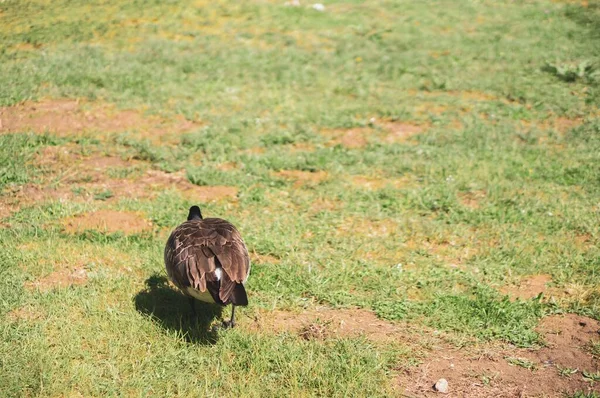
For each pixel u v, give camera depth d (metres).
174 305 16.48
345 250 19.83
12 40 42.03
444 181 25.09
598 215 22.20
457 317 16.33
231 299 13.24
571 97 34.31
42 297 16.28
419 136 29.62
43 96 32.34
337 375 13.88
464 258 19.64
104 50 40.75
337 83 36.88
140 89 34.22
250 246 19.73
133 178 25.08
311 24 47.97
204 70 38.06
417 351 15.05
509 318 16.30
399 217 22.27
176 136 29.03
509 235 20.94
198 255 13.86
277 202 23.23
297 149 28.45
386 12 51.69
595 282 18.19
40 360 13.62
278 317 16.28
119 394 13.22
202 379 13.76
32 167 25.36
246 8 50.69
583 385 13.98
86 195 23.33
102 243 19.72
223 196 23.72
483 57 41.38
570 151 28.03
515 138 29.58
